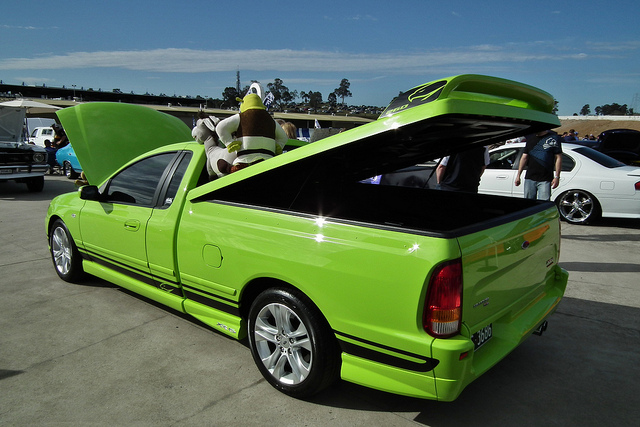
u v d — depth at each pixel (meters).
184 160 3.52
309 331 2.52
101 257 4.05
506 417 2.55
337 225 2.40
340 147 2.38
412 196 3.80
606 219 8.39
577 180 7.73
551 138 5.72
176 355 3.22
